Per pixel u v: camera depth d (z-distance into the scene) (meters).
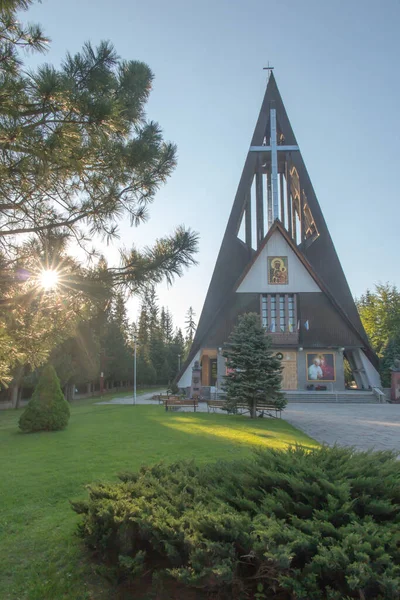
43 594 3.82
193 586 3.28
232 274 45.56
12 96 3.53
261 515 3.72
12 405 36.31
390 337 47.91
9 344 4.68
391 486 4.19
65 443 12.25
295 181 50.75
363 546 3.15
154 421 17.92
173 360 97.06
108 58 4.18
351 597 3.07
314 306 41.81
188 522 3.74
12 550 4.80
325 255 45.97
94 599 3.73
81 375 38.62
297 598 3.08
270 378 20.52
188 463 6.03
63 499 6.66
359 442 13.16
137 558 3.66
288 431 15.09
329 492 4.05
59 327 5.05
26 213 4.62
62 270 4.70
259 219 46.38
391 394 35.84
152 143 4.90
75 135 3.84
